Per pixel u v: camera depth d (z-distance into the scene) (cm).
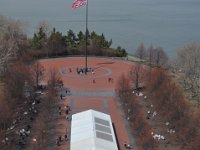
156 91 17688
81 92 19050
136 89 19375
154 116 16188
